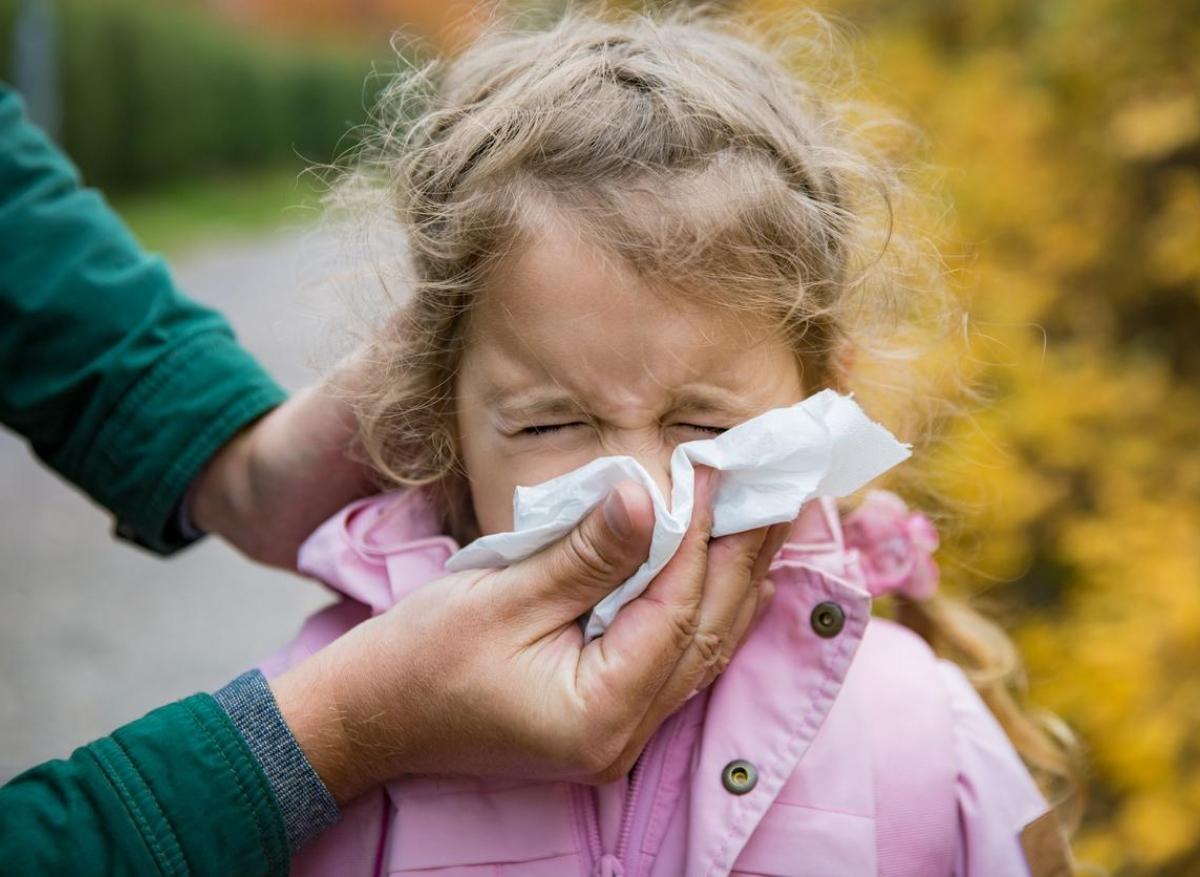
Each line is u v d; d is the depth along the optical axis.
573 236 1.09
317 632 1.33
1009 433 2.43
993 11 3.05
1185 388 2.58
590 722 1.04
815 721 1.17
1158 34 2.62
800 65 1.76
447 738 1.08
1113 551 2.30
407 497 1.32
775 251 1.14
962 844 1.22
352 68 18.08
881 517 1.37
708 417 1.11
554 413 1.10
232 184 16.12
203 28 16.25
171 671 4.16
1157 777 2.07
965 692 1.31
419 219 1.24
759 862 1.15
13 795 1.04
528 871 1.14
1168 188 2.65
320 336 1.41
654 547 1.03
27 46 11.45
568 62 1.24
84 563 5.12
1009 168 2.70
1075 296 2.70
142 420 1.38
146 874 1.01
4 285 1.38
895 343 1.45
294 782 1.08
